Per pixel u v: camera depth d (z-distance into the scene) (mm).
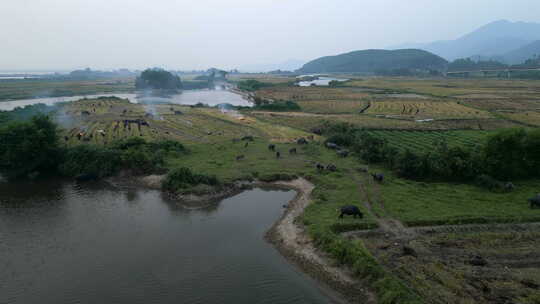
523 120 112875
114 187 58000
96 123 101562
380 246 34875
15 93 191000
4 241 38406
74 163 63688
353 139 79625
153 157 64562
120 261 34438
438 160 57250
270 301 28359
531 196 48812
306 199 50375
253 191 55594
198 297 28891
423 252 33750
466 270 30438
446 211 43094
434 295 26969
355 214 40938
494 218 40688
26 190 56062
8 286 30297
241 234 40625
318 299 28625
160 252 36281
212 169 62219
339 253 33250
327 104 159250
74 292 29531
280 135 92688
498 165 55375
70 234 40312
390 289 27281
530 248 34375
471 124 110125
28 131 63469
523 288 27797
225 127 102625
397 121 114688
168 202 51188
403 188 52438
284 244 37562
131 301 28406
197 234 40625
